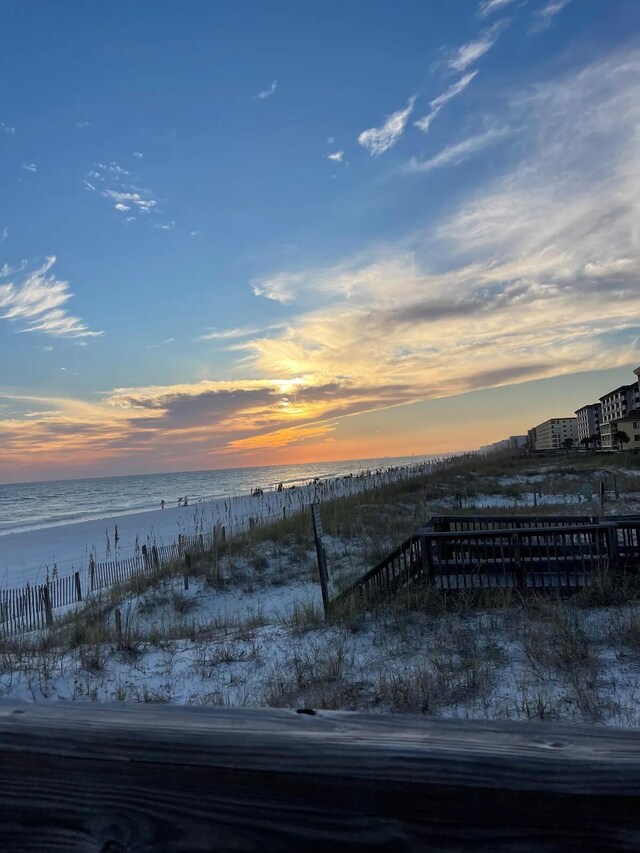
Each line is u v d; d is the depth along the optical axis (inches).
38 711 44.9
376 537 698.8
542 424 7618.1
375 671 260.2
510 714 201.6
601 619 291.4
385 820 35.9
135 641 354.9
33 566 1064.2
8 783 41.1
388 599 359.6
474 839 34.7
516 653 260.5
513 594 345.1
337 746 38.0
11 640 391.9
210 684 268.5
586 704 201.8
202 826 38.0
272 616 467.5
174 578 646.5
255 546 735.7
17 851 40.3
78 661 314.7
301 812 37.1
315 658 280.1
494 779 35.1
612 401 4982.8
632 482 1196.5
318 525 394.0
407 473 1648.6
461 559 379.2
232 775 38.3
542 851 34.0
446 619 319.0
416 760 36.6
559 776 34.7
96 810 39.6
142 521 1790.1
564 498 1045.8
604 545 352.2
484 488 1203.9
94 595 655.8
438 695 225.8
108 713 44.3
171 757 39.5
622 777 34.2
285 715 43.2
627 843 33.3
